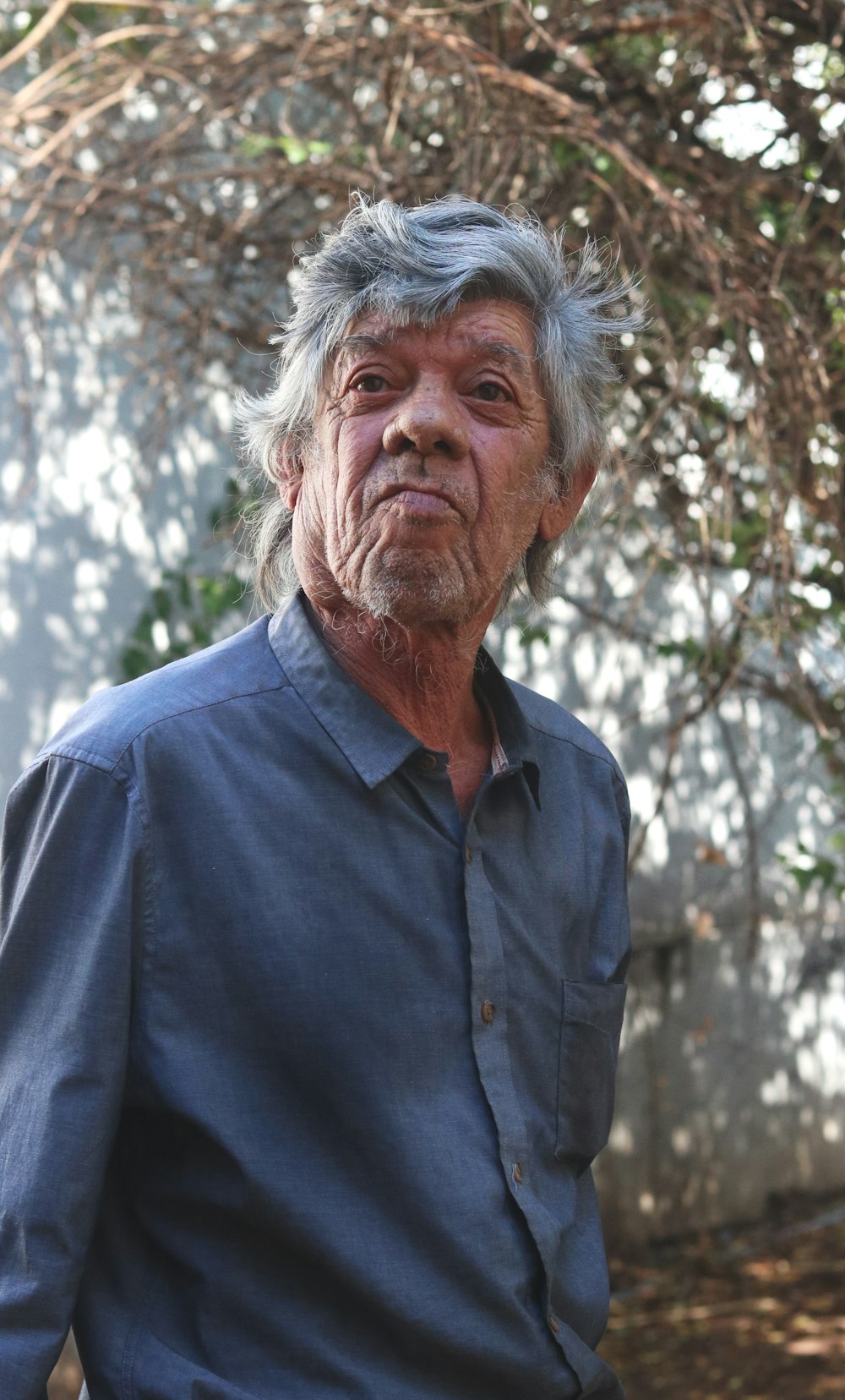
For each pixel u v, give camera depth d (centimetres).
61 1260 119
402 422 126
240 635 141
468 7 259
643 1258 546
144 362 376
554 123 265
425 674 137
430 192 272
